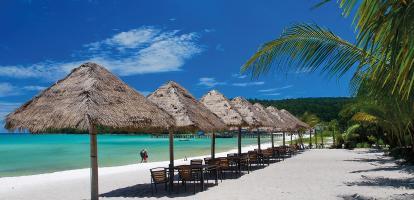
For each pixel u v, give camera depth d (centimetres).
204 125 1202
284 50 623
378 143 3173
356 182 1201
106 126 751
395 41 345
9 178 1593
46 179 1550
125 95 875
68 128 724
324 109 8062
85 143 7194
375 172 1470
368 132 3306
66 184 1395
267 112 2325
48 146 5803
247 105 1823
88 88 785
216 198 959
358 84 709
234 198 952
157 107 969
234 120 1523
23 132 774
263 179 1304
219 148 4612
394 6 352
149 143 6706
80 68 857
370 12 352
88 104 744
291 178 1320
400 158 2058
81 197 1099
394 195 948
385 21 351
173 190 1127
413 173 1402
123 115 802
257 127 1811
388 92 564
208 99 1606
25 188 1307
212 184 1210
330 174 1427
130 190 1184
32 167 2464
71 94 789
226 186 1159
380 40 371
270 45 625
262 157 1773
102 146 5488
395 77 461
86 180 1505
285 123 2584
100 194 1123
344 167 1688
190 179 1068
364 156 2352
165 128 959
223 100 1590
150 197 1021
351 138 3366
